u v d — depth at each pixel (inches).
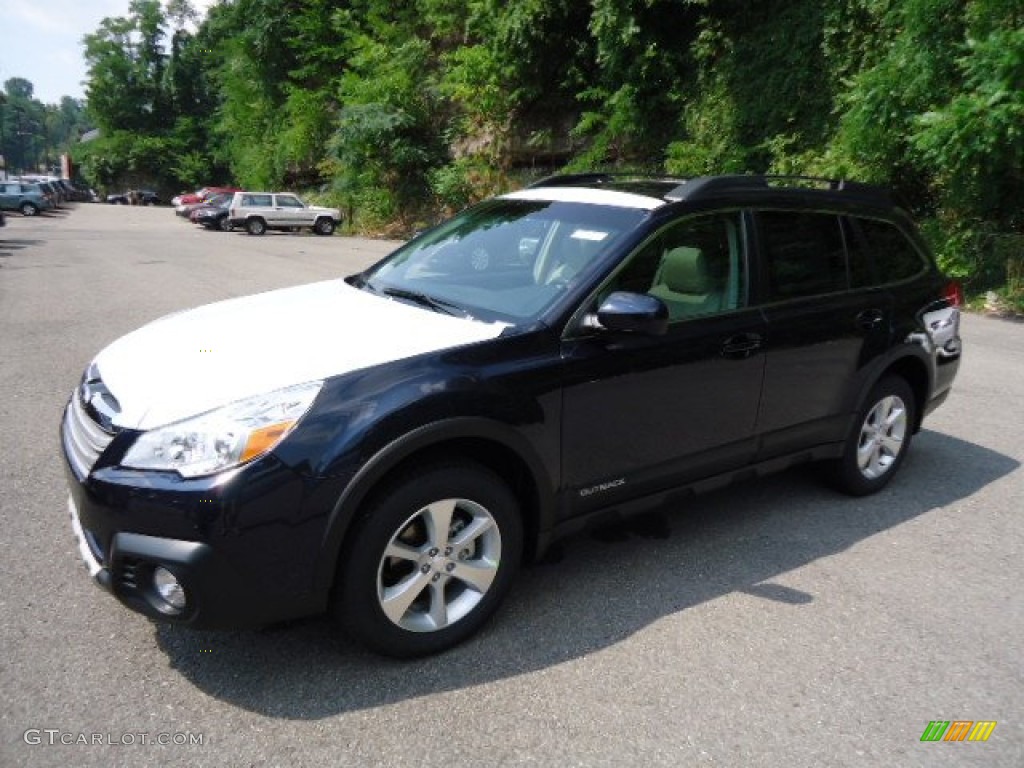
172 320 143.7
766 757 101.5
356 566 110.4
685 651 123.6
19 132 5187.0
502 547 124.6
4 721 103.1
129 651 118.9
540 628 128.6
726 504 179.9
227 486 101.0
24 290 490.9
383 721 105.7
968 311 475.8
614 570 148.3
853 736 106.0
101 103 2773.1
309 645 122.0
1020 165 448.1
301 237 1163.9
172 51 2778.1
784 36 690.2
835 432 172.7
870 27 617.3
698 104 783.1
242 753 99.1
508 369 121.1
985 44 432.8
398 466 114.3
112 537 104.5
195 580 101.0
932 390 192.7
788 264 159.9
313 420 106.4
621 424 134.4
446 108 1178.6
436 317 133.7
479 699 110.8
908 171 546.6
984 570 152.6
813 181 174.6
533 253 146.3
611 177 177.3
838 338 165.0
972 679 119.0
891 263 182.5
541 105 1010.1
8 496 171.3
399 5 1266.0
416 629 118.0
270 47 1605.6
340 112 1279.5
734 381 148.4
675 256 142.6
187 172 2684.5
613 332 130.3
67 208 2047.2
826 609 137.0
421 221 1186.6
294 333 127.4
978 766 101.5
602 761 99.7
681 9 784.3
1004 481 198.8
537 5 893.2
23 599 131.4
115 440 108.0
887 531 168.4
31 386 260.5
